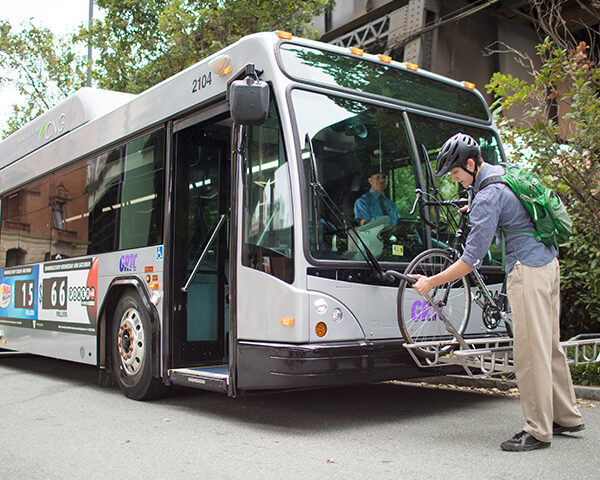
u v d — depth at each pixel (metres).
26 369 9.85
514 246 4.32
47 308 8.60
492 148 6.58
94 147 7.79
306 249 4.88
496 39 14.54
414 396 6.70
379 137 5.59
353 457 4.20
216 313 6.62
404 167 5.68
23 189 9.84
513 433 4.84
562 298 8.26
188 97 6.16
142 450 4.50
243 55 5.53
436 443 4.54
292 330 4.80
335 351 4.79
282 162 5.06
